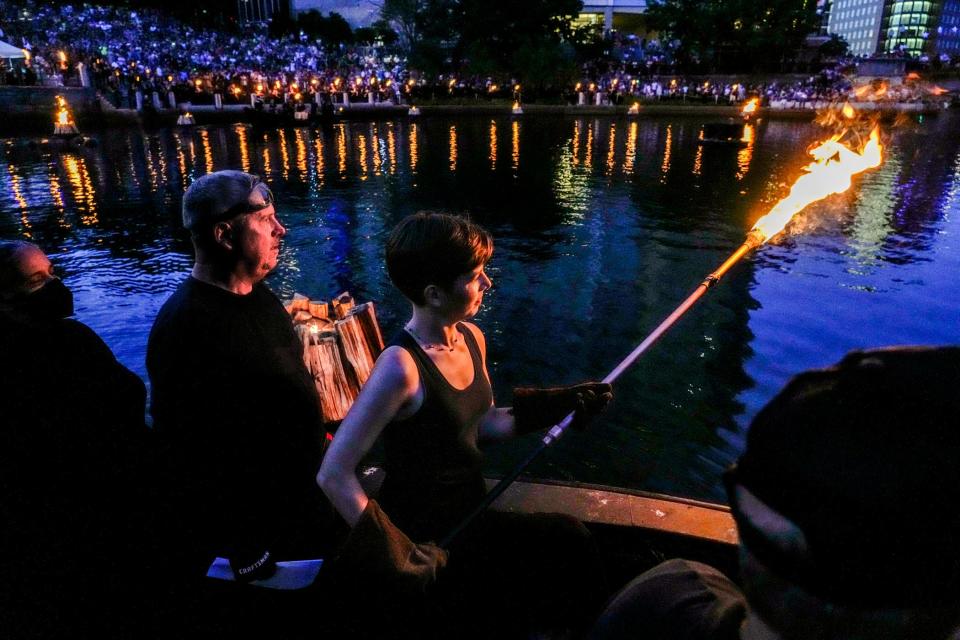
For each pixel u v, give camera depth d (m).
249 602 1.55
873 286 8.45
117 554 1.45
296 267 9.43
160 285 8.39
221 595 1.58
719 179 19.27
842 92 60.00
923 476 0.36
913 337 6.84
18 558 1.38
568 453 4.53
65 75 37.38
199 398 1.50
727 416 5.04
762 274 8.98
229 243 1.54
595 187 17.91
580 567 1.51
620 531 1.94
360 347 2.58
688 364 5.98
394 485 1.40
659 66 71.12
